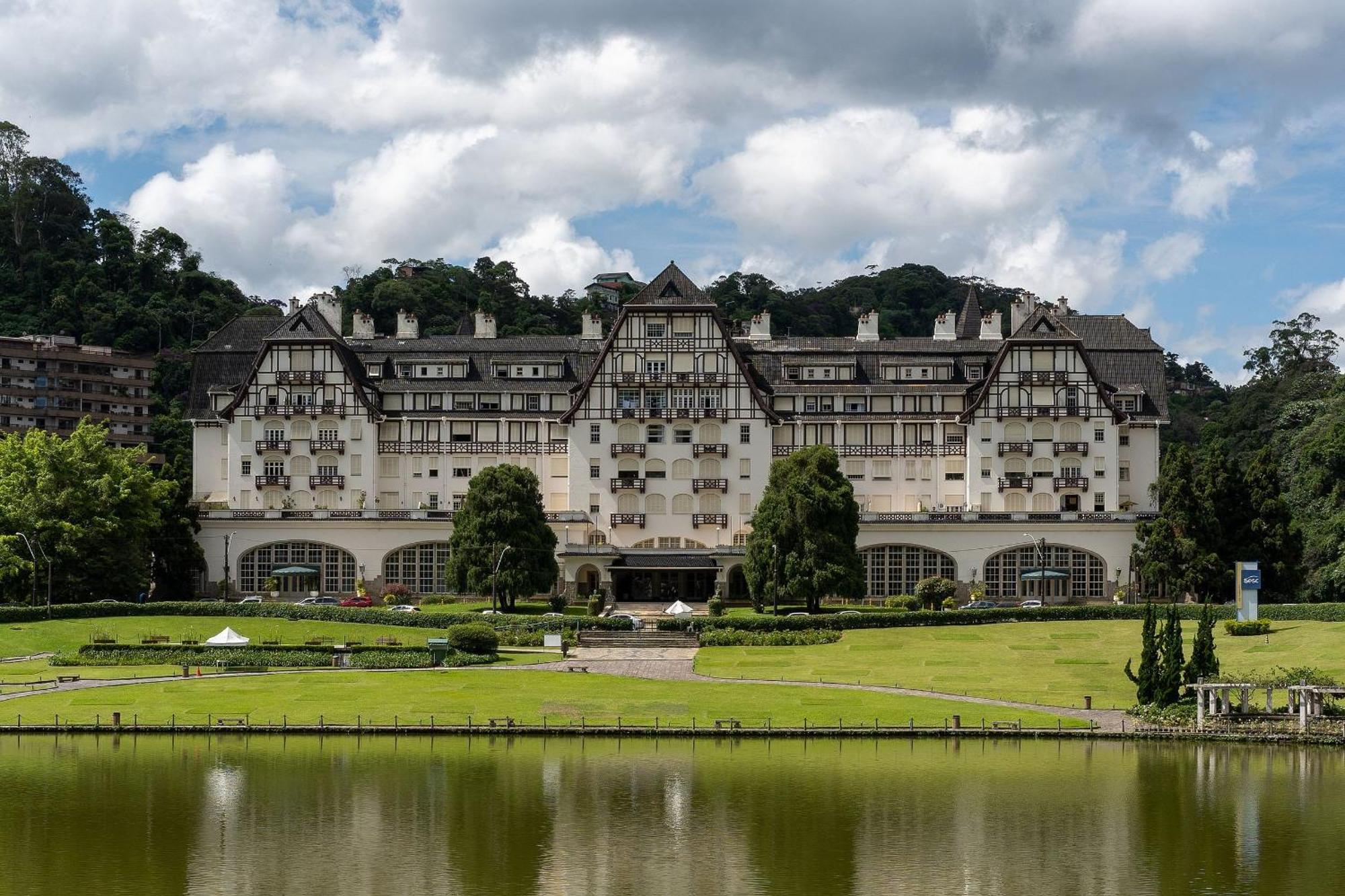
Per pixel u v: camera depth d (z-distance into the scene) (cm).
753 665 13938
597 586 18825
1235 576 16588
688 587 18938
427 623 15788
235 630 15450
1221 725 11312
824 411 19875
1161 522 16888
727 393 19362
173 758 10500
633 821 9112
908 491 19600
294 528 18762
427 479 19700
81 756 10562
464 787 9800
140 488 17462
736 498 19275
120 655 14000
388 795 9606
